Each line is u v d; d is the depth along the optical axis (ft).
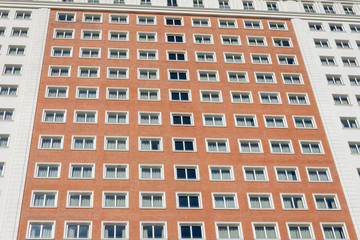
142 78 163.32
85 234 124.26
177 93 161.07
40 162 136.56
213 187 137.39
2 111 148.15
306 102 165.48
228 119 155.33
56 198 129.80
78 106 151.84
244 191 137.69
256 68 173.17
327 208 137.08
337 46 186.50
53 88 156.15
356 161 149.18
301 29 190.19
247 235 128.57
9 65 160.25
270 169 144.15
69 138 143.43
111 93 157.99
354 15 197.77
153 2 192.44
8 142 139.85
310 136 154.81
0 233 120.98
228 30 185.78
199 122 152.97
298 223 132.57
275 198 137.39
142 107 154.30
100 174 136.15
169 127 150.10
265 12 193.98
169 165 140.56
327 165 147.64
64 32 175.11
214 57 174.60
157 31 180.34
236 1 199.21
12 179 131.85
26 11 179.11
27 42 168.04
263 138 151.84
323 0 202.49
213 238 126.72
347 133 156.66
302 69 175.52
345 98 168.86
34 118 146.61
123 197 133.08
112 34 177.47
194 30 183.32
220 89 163.73
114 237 124.26
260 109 160.04
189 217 130.00
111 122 150.00
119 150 142.20
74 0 187.73
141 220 127.65
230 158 144.97
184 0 195.62
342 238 131.75
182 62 170.40
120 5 186.19
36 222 124.57
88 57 166.71
